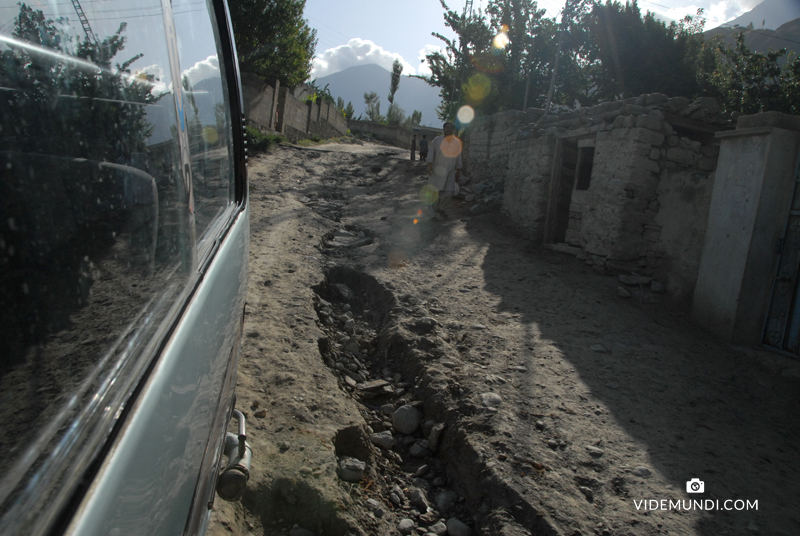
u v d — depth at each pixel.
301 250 6.38
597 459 2.82
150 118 1.03
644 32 22.11
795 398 3.93
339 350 4.19
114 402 0.69
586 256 6.79
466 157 12.29
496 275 6.07
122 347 0.77
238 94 2.55
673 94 22.47
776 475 2.86
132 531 0.66
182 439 0.94
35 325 0.60
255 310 4.25
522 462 2.73
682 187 5.80
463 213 9.45
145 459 0.72
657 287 5.82
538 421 3.13
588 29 23.00
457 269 6.20
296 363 3.45
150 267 0.94
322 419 2.89
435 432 3.16
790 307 4.54
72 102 0.75
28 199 0.62
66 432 0.58
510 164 8.89
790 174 4.63
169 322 0.94
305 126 24.58
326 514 2.25
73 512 0.52
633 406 3.45
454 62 26.25
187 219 1.21
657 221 6.15
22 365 0.57
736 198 4.82
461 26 24.38
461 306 5.02
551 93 13.18
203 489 1.16
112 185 0.84
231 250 1.76
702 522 2.41
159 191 1.02
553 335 4.46
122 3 0.95
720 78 22.14
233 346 1.86
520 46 23.22
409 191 11.43
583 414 3.27
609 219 6.35
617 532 2.30
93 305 0.73
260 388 3.08
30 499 0.48
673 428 3.24
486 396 3.33
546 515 2.35
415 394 3.63
